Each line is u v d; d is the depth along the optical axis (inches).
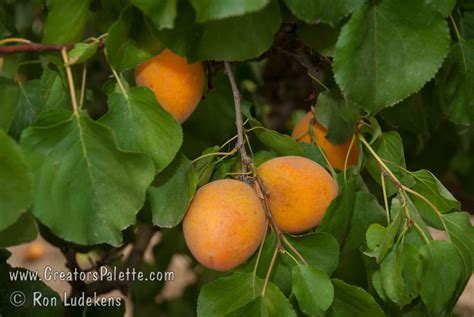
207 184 28.0
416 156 41.5
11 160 23.8
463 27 31.0
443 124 41.3
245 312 26.7
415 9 26.1
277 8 26.1
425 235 27.7
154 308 45.3
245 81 40.8
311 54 30.7
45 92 28.1
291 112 42.4
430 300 27.2
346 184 28.4
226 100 35.3
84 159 25.1
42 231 35.0
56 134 25.0
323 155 29.7
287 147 29.5
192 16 25.5
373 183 35.5
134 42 26.3
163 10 23.8
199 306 27.3
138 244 40.6
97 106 39.3
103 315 35.6
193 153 35.9
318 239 27.6
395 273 27.3
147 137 26.0
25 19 37.0
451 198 28.6
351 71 25.9
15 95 27.5
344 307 28.2
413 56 26.3
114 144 24.8
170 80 27.6
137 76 28.0
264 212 27.8
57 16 26.3
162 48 26.5
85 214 25.1
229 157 29.6
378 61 26.2
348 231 29.5
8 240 25.7
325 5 25.2
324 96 29.9
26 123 29.8
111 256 38.2
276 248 27.4
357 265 31.5
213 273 43.3
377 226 27.6
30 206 24.2
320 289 26.9
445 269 27.2
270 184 28.1
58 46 25.7
